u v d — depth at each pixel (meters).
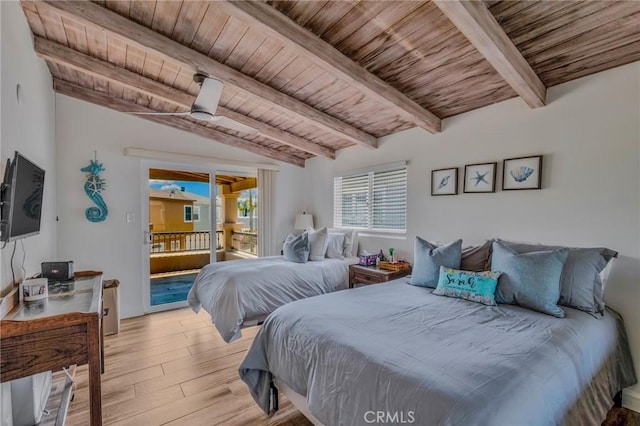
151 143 3.97
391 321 1.73
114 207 3.72
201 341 3.07
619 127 2.16
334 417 1.33
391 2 1.87
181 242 4.28
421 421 1.03
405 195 3.78
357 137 3.84
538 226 2.56
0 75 1.56
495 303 2.06
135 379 2.36
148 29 2.27
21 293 1.68
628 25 1.81
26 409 1.81
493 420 0.97
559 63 2.22
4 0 1.67
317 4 1.92
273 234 5.07
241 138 4.70
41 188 2.13
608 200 2.20
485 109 2.94
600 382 1.60
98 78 3.27
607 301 2.15
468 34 1.80
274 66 2.68
